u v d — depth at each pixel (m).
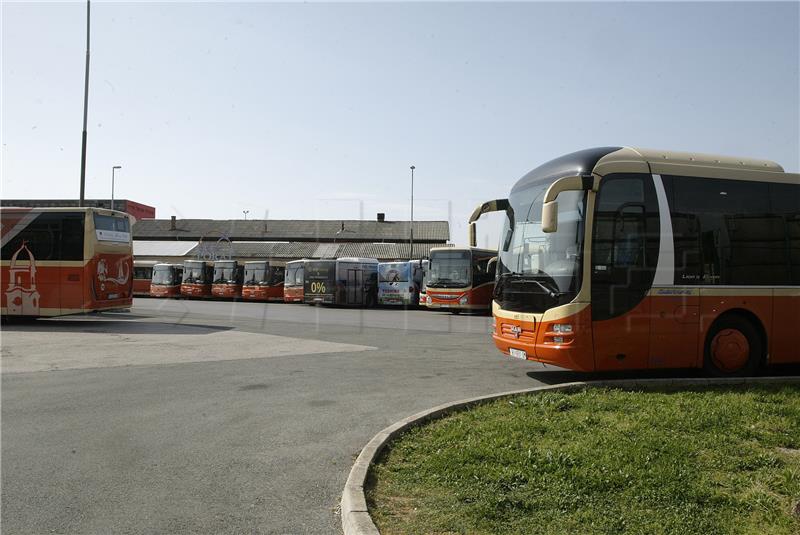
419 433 6.02
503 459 5.10
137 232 69.88
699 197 9.15
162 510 4.41
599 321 8.48
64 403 8.01
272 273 41.59
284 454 5.74
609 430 5.92
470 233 10.83
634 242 8.74
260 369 10.80
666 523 3.88
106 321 22.20
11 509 4.41
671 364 8.78
